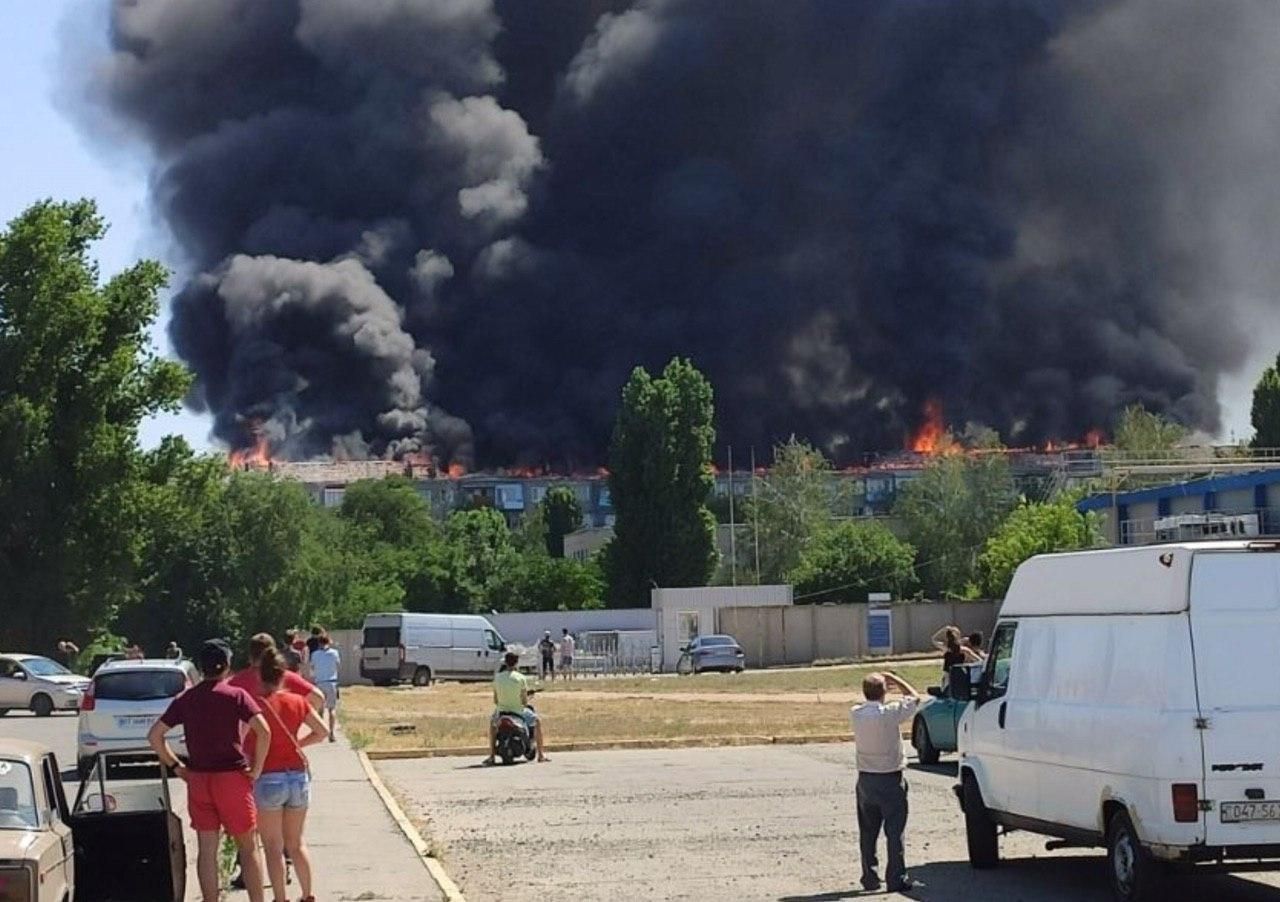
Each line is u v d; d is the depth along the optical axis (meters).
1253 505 55.22
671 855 15.63
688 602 78.31
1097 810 12.27
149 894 11.81
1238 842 11.20
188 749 11.16
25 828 10.17
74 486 58.66
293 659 14.52
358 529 112.12
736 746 29.34
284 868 11.73
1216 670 11.45
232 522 85.69
